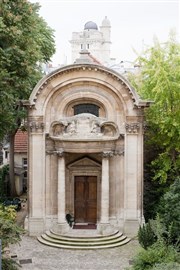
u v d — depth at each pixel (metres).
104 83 34.62
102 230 33.91
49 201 35.50
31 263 29.75
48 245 33.06
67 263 29.84
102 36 93.25
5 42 29.34
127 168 35.06
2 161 56.22
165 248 25.09
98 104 35.41
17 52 29.58
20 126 45.44
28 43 31.12
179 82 36.22
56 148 34.69
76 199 36.16
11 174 46.66
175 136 37.00
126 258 30.72
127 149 34.97
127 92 34.50
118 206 35.50
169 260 23.97
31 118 34.88
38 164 35.16
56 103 35.12
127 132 34.84
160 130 37.25
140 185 35.19
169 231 26.62
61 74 34.47
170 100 36.09
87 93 34.97
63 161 34.62
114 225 35.41
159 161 37.69
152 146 40.56
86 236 33.44
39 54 36.38
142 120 35.00
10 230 25.45
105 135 34.91
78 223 36.22
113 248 32.72
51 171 35.50
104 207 34.44
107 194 34.50
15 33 28.61
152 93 37.34
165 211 30.48
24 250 32.12
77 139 33.88
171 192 30.14
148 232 29.31
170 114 36.09
